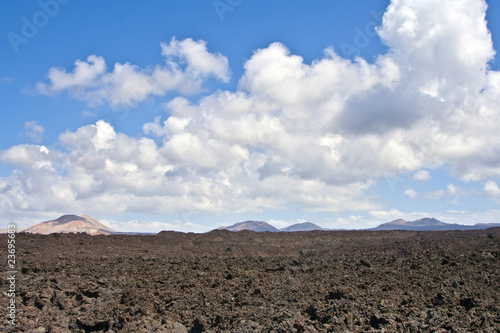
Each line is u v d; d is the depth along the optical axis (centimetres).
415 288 1964
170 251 3616
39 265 2436
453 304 1684
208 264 2662
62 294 1839
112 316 1645
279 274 2330
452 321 1436
